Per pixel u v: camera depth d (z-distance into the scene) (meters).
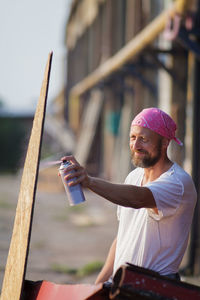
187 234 4.15
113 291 3.63
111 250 4.66
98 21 30.34
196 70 10.34
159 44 14.36
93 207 21.38
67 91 47.25
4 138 44.59
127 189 3.82
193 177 10.28
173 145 11.84
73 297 3.85
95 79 23.78
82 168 3.83
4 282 4.42
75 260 11.80
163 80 13.61
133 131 4.08
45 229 16.03
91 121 30.09
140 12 19.02
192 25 9.02
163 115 4.05
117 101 24.45
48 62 4.11
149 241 4.04
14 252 4.27
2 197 24.30
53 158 29.66
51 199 24.36
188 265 10.14
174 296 3.60
